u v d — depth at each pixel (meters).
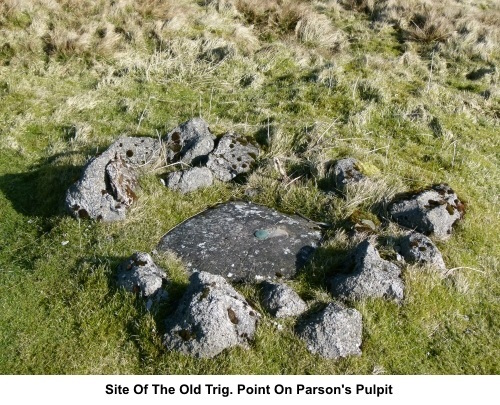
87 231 6.01
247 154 7.36
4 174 7.32
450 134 8.28
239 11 12.02
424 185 6.96
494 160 8.02
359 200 6.52
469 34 11.38
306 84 9.51
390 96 9.17
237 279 5.54
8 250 5.96
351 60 10.48
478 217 6.56
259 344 4.76
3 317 5.07
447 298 5.38
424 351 4.95
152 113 8.71
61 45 10.11
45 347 4.83
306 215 6.54
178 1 12.07
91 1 11.40
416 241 5.72
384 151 7.87
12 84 9.22
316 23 11.36
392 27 11.98
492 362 4.93
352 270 5.43
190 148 7.28
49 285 5.41
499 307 5.49
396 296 5.20
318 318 4.89
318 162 7.07
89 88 9.45
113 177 6.21
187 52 10.30
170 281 5.27
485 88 9.95
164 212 6.40
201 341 4.62
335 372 4.69
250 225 6.18
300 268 5.71
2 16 10.59
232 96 9.23
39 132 8.30
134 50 10.41
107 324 4.99
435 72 10.38
